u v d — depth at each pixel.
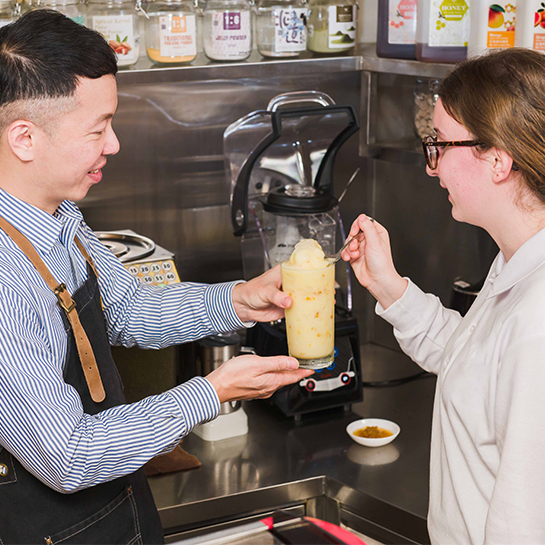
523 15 1.60
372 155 2.16
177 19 1.85
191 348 1.88
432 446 1.18
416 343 1.36
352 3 2.11
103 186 2.02
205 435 1.81
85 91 1.02
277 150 1.96
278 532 1.37
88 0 1.79
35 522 1.13
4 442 1.02
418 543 1.50
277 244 2.00
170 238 2.14
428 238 2.30
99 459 1.00
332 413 1.96
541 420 0.92
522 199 1.01
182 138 2.08
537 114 0.95
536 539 0.93
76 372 1.18
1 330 0.96
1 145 1.05
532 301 0.95
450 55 1.84
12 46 0.99
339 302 2.14
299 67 2.02
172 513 1.52
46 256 1.14
